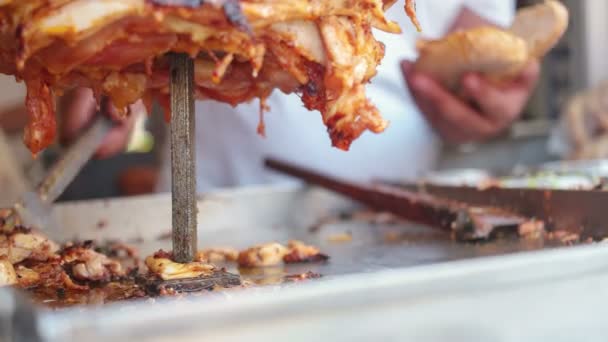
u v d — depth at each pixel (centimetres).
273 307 42
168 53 65
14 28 60
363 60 63
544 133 207
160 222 101
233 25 59
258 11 60
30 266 69
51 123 65
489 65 105
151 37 61
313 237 95
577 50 237
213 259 79
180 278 62
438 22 131
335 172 149
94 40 60
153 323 40
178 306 42
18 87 142
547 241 79
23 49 59
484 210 87
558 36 97
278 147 146
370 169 151
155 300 59
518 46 97
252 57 61
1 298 50
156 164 215
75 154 88
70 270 69
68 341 39
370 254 80
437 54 105
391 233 93
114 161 222
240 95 70
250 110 142
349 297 44
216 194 108
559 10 95
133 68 66
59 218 97
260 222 110
